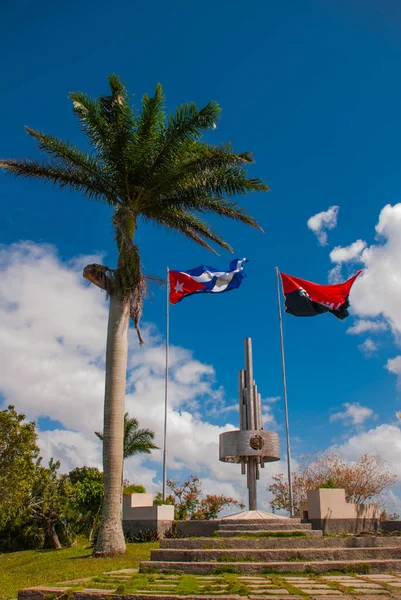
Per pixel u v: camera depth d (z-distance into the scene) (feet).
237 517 55.11
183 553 40.22
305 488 113.91
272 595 27.50
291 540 43.45
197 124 65.57
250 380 67.41
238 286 83.20
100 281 66.28
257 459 64.23
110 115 66.33
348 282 79.30
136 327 67.92
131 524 79.30
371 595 27.50
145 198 70.95
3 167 67.15
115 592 29.14
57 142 67.36
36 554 72.54
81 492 108.58
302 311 79.41
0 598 36.35
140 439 104.73
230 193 70.33
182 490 126.31
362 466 111.14
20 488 106.42
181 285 83.61
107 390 61.98
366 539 43.86
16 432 107.55
